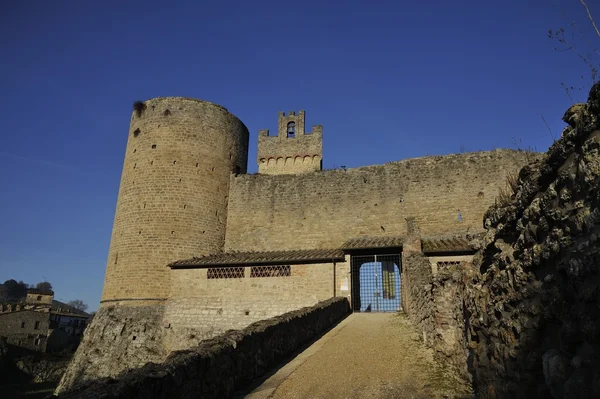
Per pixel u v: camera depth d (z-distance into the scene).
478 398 7.75
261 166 42.91
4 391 46.78
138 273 30.19
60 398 5.86
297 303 25.64
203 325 27.14
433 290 12.32
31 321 66.75
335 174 32.34
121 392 5.89
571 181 5.00
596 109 4.55
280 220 32.62
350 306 24.62
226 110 36.31
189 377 7.62
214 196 33.59
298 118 43.66
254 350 10.79
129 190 32.59
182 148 33.19
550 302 5.15
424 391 8.75
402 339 14.61
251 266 27.39
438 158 30.05
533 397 5.51
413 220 24.17
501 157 28.55
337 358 12.34
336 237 30.80
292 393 9.20
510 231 7.10
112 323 28.89
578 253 4.58
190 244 31.45
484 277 7.81
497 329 6.82
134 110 35.09
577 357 4.32
